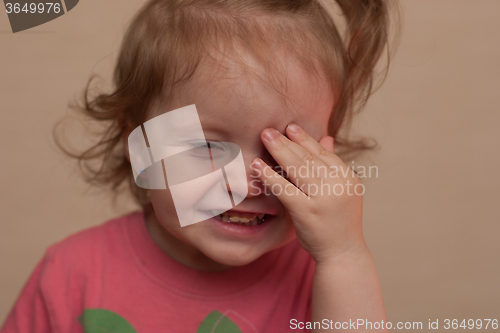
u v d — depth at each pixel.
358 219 0.68
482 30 1.47
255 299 0.75
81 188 1.29
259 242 0.67
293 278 0.78
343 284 0.66
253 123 0.61
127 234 0.79
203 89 0.62
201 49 0.62
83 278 0.76
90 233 0.82
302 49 0.64
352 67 0.84
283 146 0.62
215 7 0.66
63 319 0.75
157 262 0.75
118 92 0.82
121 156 1.03
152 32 0.69
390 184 1.44
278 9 0.67
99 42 1.28
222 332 0.73
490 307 1.35
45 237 1.33
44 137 1.34
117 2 1.23
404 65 1.42
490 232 1.46
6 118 1.34
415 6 1.43
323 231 0.65
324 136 0.70
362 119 1.21
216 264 0.75
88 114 1.04
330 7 0.92
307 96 0.64
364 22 0.85
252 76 0.60
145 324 0.73
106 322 0.73
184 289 0.74
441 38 1.45
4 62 1.30
